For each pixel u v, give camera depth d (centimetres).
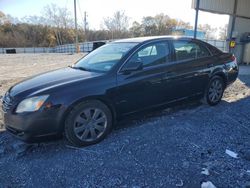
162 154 328
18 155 334
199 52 490
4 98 356
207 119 448
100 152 337
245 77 851
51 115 323
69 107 332
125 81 378
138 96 396
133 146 351
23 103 321
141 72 396
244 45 1241
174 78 436
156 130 400
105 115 366
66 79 361
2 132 407
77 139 346
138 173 289
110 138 376
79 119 345
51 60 1936
